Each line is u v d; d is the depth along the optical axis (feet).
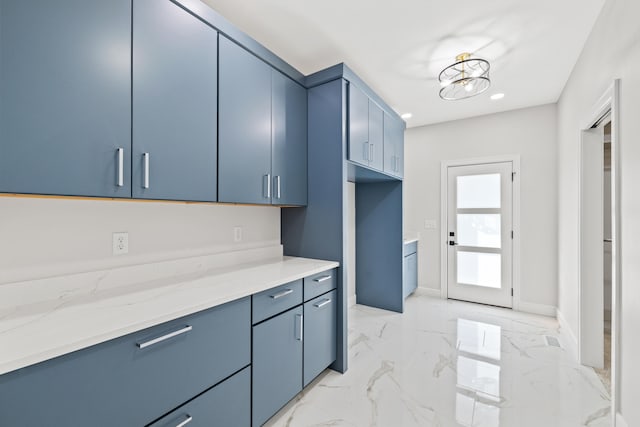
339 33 6.64
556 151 10.78
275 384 5.37
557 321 10.41
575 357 7.86
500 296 11.93
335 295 7.19
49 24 3.35
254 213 7.63
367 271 12.19
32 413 2.66
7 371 2.47
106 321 3.38
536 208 11.21
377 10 5.89
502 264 11.89
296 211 7.98
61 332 3.07
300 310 6.02
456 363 7.55
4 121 3.04
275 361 5.38
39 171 3.28
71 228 4.49
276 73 6.70
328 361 6.88
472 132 12.41
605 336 9.29
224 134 5.45
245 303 4.79
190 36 4.88
